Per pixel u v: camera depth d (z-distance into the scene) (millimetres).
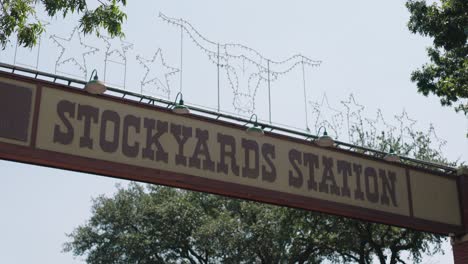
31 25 13234
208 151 14570
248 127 15227
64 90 13297
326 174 16094
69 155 12977
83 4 13688
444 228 17578
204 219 39625
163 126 14188
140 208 41844
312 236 28125
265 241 35719
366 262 29203
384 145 26094
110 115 13641
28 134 12703
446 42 20219
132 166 13562
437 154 26281
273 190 15141
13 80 12844
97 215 42594
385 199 16859
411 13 20750
